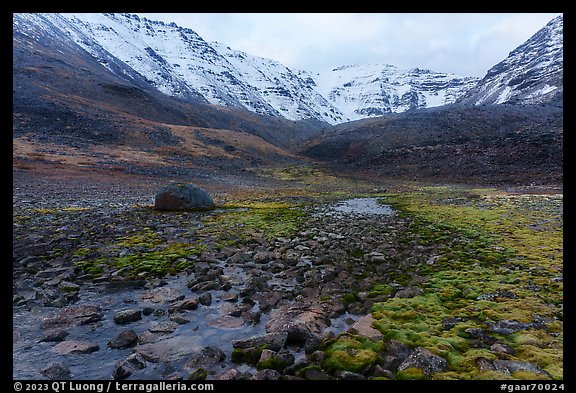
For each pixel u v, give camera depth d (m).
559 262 16.00
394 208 39.41
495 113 139.75
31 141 83.56
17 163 61.81
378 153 123.56
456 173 85.44
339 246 20.30
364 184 82.69
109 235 21.66
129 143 110.12
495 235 22.84
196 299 11.90
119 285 13.44
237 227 25.73
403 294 12.47
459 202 43.81
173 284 13.85
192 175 79.94
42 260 16.25
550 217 29.61
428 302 11.80
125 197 44.28
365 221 29.42
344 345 8.90
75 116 114.56
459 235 23.25
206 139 145.62
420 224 27.86
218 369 8.20
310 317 10.53
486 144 98.81
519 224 26.67
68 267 15.12
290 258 17.48
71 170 64.56
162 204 33.94
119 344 9.24
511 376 7.50
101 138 105.62
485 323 10.14
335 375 7.80
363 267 16.27
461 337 9.37
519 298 11.92
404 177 92.19
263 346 8.83
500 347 8.66
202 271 15.10
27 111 104.06
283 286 13.76
